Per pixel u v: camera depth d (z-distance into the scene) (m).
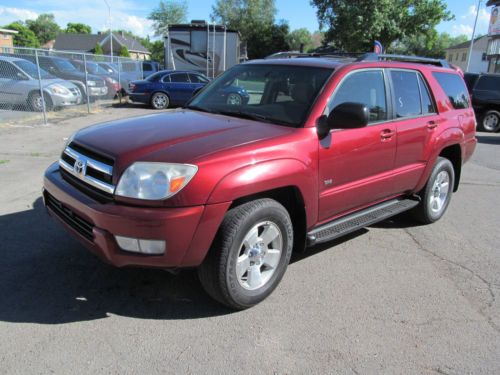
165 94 17.14
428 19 38.50
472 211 6.12
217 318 3.27
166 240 2.86
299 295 3.65
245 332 3.12
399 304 3.59
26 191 5.89
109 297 3.47
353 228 4.07
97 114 14.73
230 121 3.73
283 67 4.25
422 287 3.89
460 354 3.00
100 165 3.09
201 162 2.92
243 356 2.87
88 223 3.10
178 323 3.19
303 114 3.66
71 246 4.28
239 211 3.11
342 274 4.05
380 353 2.97
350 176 3.97
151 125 3.61
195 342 2.98
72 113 14.54
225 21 57.91
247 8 56.91
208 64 21.58
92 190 3.13
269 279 3.46
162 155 2.97
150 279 3.76
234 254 3.11
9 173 6.81
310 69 4.07
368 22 37.31
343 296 3.67
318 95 3.74
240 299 3.26
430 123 4.90
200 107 4.38
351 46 39.06
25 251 4.14
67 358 2.76
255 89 4.19
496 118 14.81
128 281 3.71
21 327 3.04
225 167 2.99
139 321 3.19
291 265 4.20
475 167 9.13
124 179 2.91
